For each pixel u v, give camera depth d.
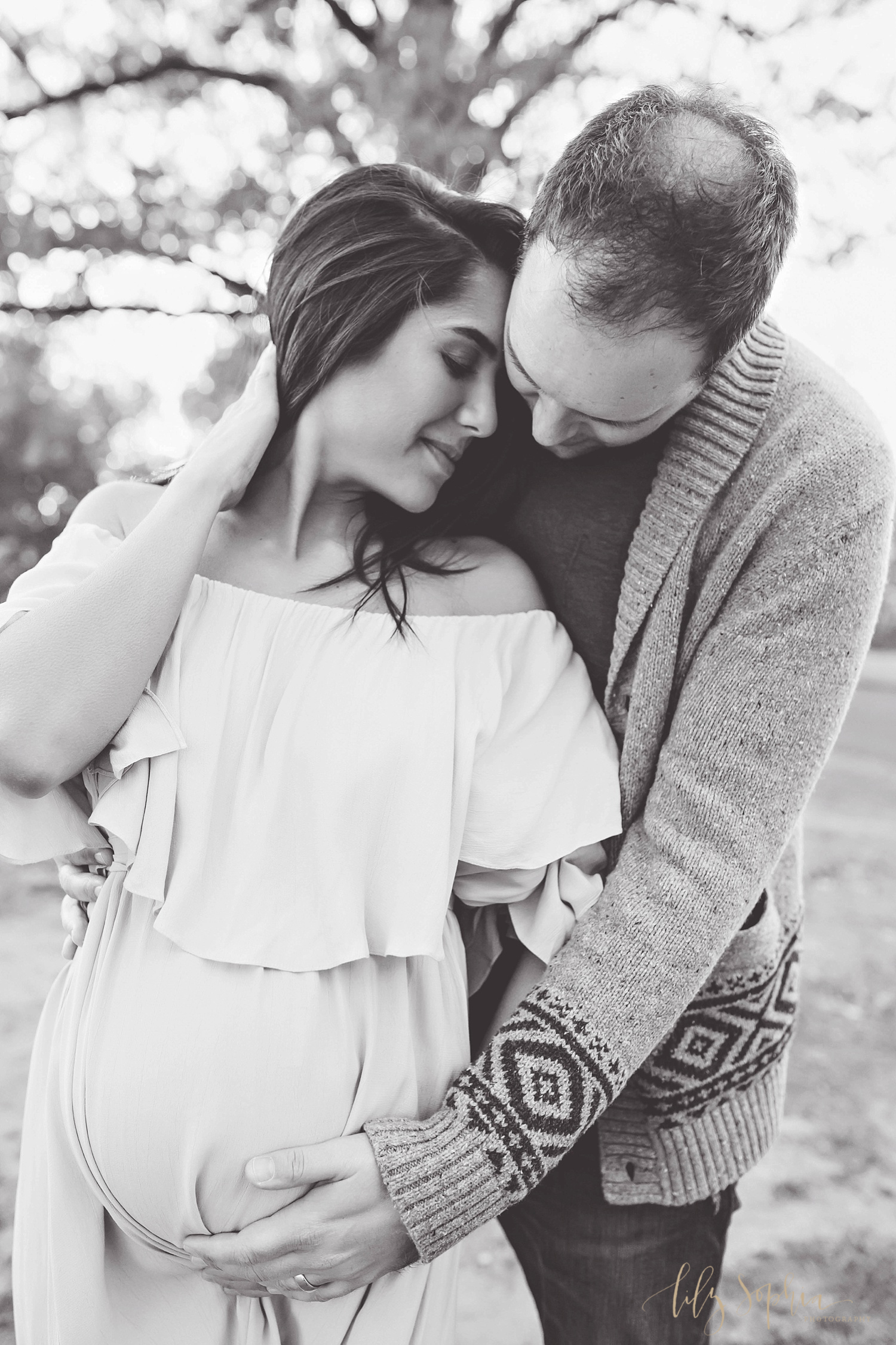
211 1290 1.21
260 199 5.74
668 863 1.20
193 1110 1.11
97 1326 1.20
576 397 1.10
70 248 5.74
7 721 1.10
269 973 1.13
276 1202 1.12
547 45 6.14
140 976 1.15
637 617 1.29
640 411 1.11
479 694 1.25
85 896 1.27
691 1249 1.40
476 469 1.35
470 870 1.26
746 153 1.06
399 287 1.19
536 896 1.28
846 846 6.16
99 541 1.29
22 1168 1.30
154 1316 1.23
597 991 1.16
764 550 1.22
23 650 1.12
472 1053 1.41
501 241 1.24
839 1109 3.20
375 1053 1.17
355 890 1.15
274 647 1.23
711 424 1.24
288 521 1.31
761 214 1.04
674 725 1.25
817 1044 3.65
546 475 1.37
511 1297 2.38
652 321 1.03
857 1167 2.89
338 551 1.32
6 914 4.45
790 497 1.21
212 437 1.26
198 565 1.28
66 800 1.21
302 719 1.19
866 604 1.21
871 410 1.28
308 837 1.16
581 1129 1.13
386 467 1.25
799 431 1.22
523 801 1.23
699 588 1.28
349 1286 1.12
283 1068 1.11
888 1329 2.23
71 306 5.93
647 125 1.04
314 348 1.23
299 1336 1.19
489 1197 1.10
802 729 1.20
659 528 1.27
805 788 1.21
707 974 1.18
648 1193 1.36
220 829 1.17
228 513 1.34
